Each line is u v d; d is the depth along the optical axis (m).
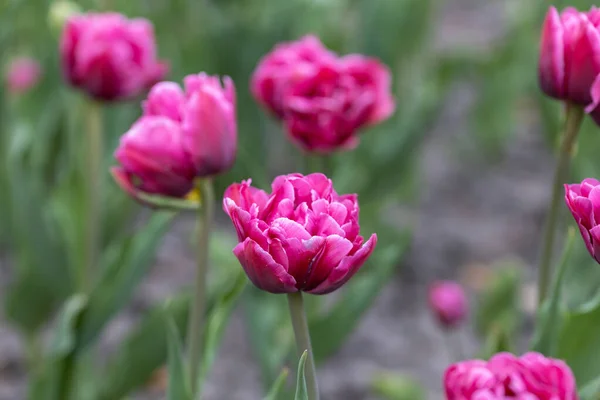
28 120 2.07
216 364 2.07
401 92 2.31
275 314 1.68
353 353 2.12
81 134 1.69
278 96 1.45
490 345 1.29
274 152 2.73
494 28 4.08
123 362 1.52
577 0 1.69
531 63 2.86
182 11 2.49
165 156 1.19
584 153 1.93
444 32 4.05
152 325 1.50
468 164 3.09
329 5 2.39
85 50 1.51
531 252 2.56
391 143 2.17
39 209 1.68
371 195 2.14
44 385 1.48
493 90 2.92
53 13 1.88
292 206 1.04
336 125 1.42
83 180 1.68
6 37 2.04
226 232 2.43
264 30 2.36
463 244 2.57
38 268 1.71
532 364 1.06
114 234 1.90
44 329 2.09
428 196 2.88
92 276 1.67
